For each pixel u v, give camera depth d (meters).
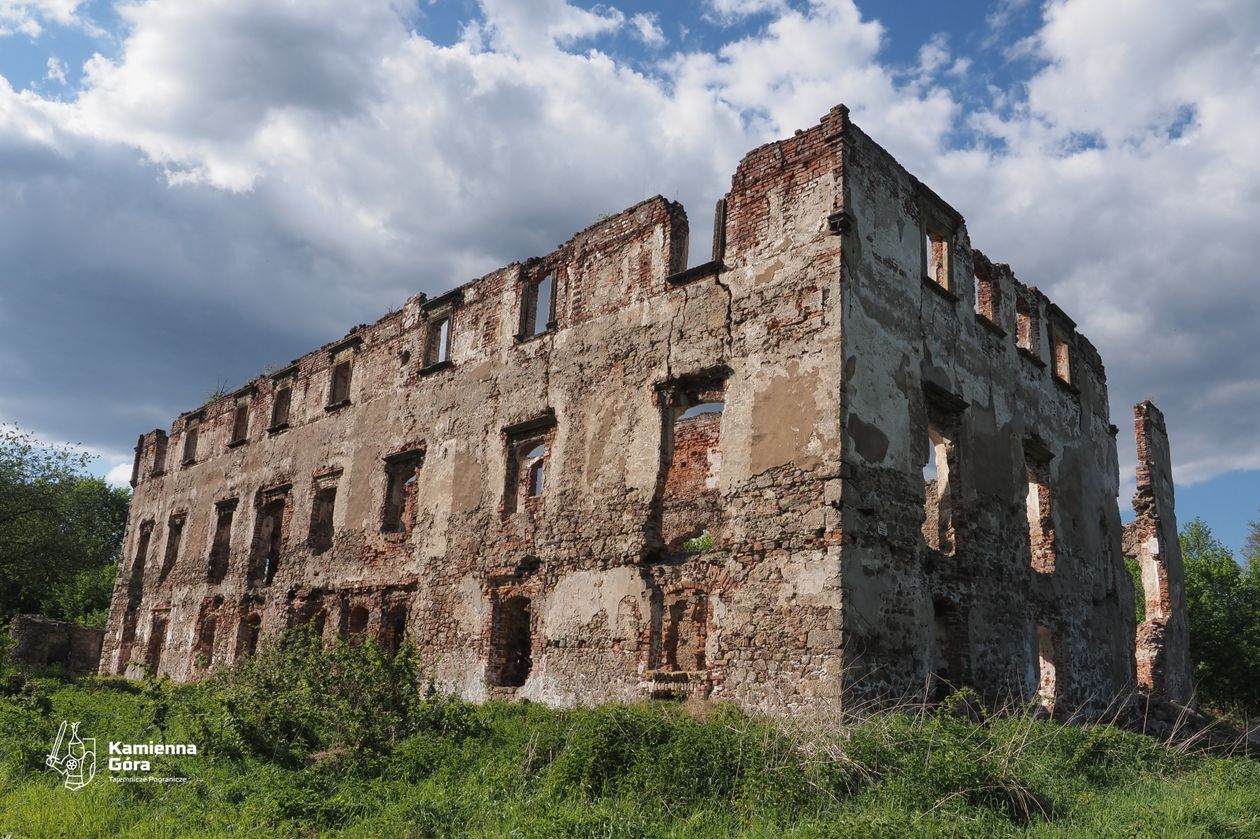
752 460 14.30
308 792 9.95
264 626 23.80
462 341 20.78
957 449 15.90
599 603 15.80
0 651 23.77
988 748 9.90
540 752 10.99
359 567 21.45
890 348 14.66
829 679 12.45
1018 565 16.92
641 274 17.06
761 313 14.84
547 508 17.34
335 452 23.61
